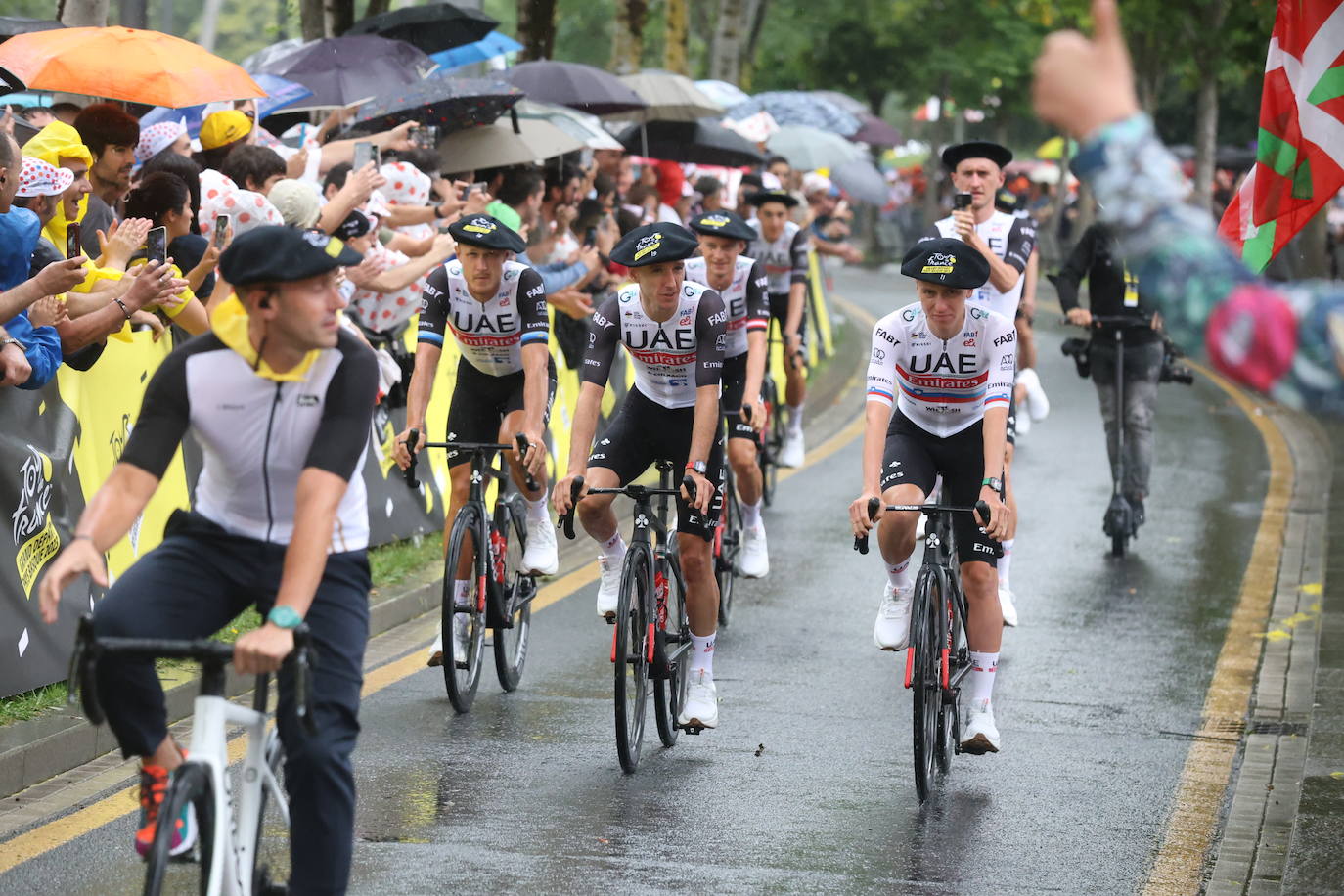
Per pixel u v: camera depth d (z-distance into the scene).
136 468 9.44
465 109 28.67
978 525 15.23
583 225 31.69
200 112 25.81
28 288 14.98
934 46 99.50
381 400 23.50
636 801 14.37
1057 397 46.12
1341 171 16.88
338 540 9.97
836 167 57.09
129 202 19.03
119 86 21.38
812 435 38.88
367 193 20.75
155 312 18.98
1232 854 13.23
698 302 16.31
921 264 15.04
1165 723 17.25
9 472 15.52
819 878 12.52
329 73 29.16
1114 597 23.39
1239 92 116.56
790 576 24.61
